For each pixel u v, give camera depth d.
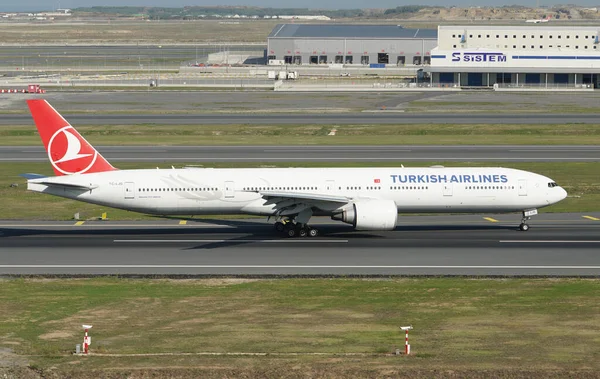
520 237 199.00
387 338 124.50
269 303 145.12
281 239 198.25
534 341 122.62
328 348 119.69
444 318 135.38
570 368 110.69
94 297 149.25
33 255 182.25
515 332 127.12
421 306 142.62
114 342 123.12
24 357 115.94
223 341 123.31
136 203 199.62
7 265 173.12
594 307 140.88
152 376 108.19
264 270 168.88
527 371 109.38
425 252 183.75
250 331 128.50
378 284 157.62
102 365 112.19
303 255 181.75
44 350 118.94
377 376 107.88
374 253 183.12
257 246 190.88
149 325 132.12
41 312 139.75
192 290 154.25
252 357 115.25
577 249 185.62
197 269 169.88
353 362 113.00
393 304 144.00
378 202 193.50
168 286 157.12
